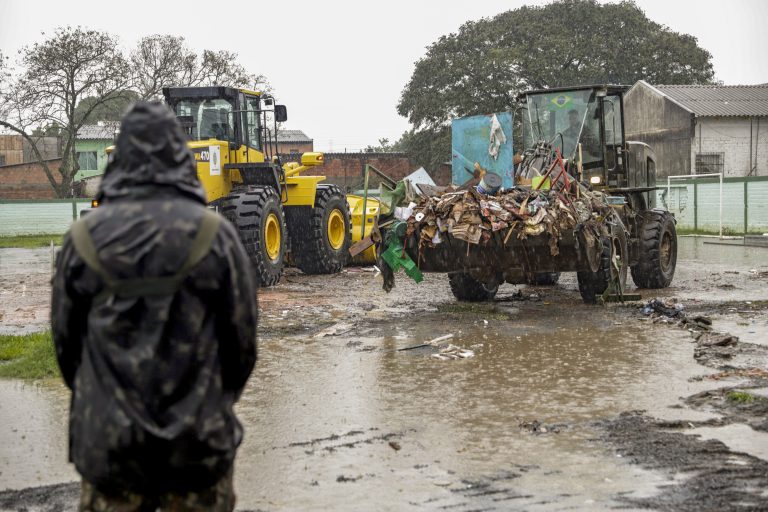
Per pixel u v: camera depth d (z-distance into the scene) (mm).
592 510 4195
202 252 2662
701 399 6367
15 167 49406
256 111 15438
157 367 2602
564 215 10297
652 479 4637
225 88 15047
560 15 46094
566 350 8406
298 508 4301
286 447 5383
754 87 40188
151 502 2742
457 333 9523
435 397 6641
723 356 7922
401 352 8508
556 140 12938
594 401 6391
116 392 2590
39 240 34719
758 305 11367
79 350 2834
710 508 4195
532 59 42656
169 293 2629
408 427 5801
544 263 10609
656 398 6441
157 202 2701
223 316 2729
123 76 40469
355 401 6566
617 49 44594
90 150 53938
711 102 37438
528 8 46688
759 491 4430
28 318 11469
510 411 6160
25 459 5242
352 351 8609
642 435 5461
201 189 2844
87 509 2707
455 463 4992
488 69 42625
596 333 9352
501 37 45125
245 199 14055
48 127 43438
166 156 2746
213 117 15219
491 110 43344
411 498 4418
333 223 17297
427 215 10773
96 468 2605
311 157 16859
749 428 5590
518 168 12281
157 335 2607
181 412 2604
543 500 4344
